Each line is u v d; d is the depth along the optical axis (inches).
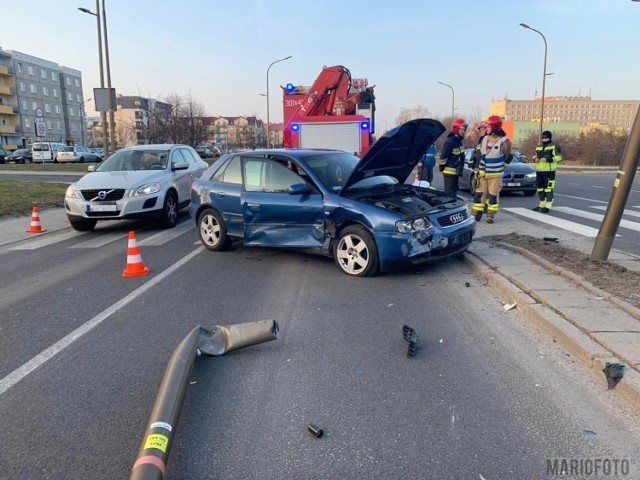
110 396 138.3
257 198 281.1
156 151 451.8
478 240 311.1
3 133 3036.4
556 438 114.8
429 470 105.1
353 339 174.1
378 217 237.1
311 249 268.1
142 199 389.4
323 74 634.8
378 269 245.9
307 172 267.4
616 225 238.2
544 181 450.9
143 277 261.6
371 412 127.3
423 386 139.9
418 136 277.0
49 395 139.6
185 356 143.8
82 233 406.3
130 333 183.5
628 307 177.3
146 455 102.7
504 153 370.0
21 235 397.4
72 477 105.3
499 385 138.9
